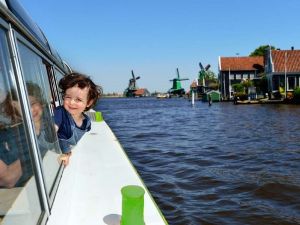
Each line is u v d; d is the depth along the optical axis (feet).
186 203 9.78
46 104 4.71
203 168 13.97
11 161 2.90
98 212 3.75
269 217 8.64
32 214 2.99
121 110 71.26
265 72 82.38
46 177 3.77
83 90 4.33
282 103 67.00
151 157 16.66
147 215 3.67
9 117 2.94
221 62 97.19
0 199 2.78
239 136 23.89
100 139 8.32
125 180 4.88
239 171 13.30
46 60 6.22
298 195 10.21
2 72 2.92
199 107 71.41
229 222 8.41
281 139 21.86
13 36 3.45
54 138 4.66
